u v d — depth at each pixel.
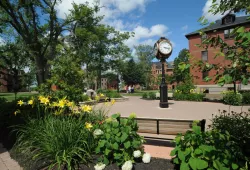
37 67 11.52
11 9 10.64
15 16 11.04
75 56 7.25
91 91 16.91
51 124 3.16
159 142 3.85
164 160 2.84
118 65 30.17
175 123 3.31
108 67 29.12
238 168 2.04
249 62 1.40
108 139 2.67
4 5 10.39
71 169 2.58
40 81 11.54
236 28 1.38
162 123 3.45
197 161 2.01
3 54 9.66
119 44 28.70
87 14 13.47
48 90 6.09
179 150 2.26
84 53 15.80
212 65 1.66
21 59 10.39
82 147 2.94
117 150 2.68
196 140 2.20
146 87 58.56
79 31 14.26
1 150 3.88
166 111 9.91
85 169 2.63
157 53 10.59
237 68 1.43
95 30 19.12
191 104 13.20
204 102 14.40
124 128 2.68
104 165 2.60
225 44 1.62
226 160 1.99
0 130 5.20
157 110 10.38
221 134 2.33
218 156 2.03
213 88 23.23
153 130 3.55
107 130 2.76
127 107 12.17
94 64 27.00
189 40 28.11
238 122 3.53
